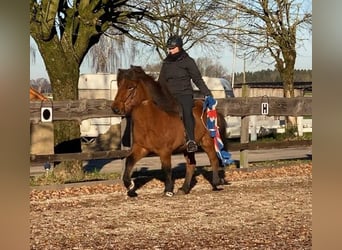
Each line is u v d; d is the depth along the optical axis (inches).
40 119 382.6
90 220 298.8
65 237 259.3
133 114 363.6
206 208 334.3
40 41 428.1
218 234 265.3
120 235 264.2
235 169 501.0
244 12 829.2
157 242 249.6
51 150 480.7
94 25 433.1
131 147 386.6
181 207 337.7
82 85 796.6
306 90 1183.6
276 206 340.2
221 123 423.2
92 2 426.6
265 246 240.2
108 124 799.7
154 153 373.1
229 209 331.0
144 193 389.4
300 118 908.0
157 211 325.1
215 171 405.7
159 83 364.8
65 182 419.2
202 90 374.9
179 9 555.5
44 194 375.6
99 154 405.4
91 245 244.5
